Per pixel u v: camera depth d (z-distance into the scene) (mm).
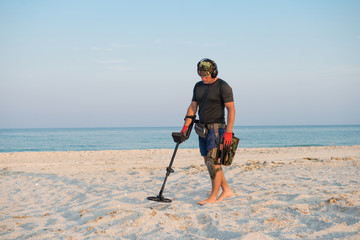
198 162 10320
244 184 4680
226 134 3393
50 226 2979
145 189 4777
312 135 61406
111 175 6609
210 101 3502
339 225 2521
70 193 4773
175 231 2619
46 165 9938
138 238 2471
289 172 5867
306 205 3178
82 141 46906
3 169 8672
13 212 3740
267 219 2773
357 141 37312
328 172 5777
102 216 3035
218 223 2744
